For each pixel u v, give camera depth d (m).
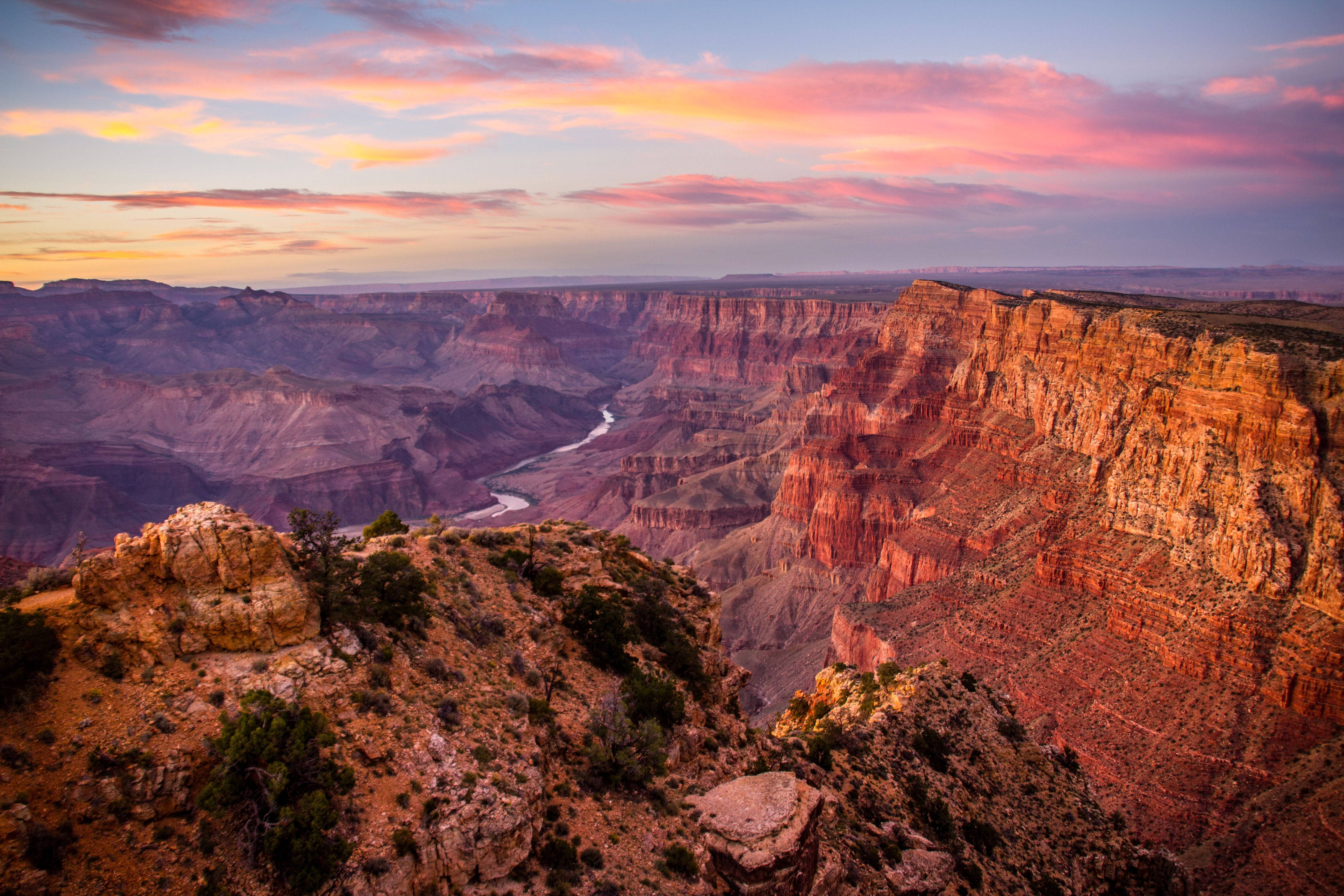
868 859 41.72
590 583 51.84
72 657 25.69
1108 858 56.91
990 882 47.91
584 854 30.94
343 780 26.67
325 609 32.00
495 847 27.83
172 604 27.98
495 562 48.47
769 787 36.47
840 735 57.50
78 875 21.53
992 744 64.69
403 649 34.19
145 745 24.42
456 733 31.28
